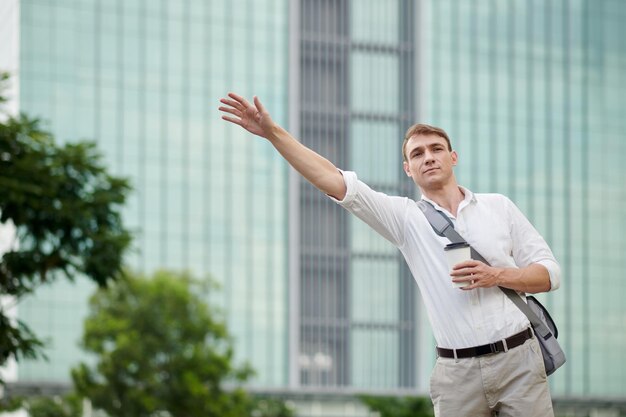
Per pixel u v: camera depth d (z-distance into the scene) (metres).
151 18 94.56
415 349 92.19
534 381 6.41
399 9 98.19
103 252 23.41
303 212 93.81
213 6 96.12
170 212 92.44
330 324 91.81
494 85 100.62
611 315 101.31
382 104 96.44
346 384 90.94
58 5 92.38
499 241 6.61
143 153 92.69
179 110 94.00
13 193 21.98
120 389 53.91
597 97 103.44
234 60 95.69
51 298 87.38
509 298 6.50
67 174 23.31
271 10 97.00
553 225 100.88
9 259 22.69
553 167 101.56
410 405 77.06
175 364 54.91
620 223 102.75
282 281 92.88
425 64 98.25
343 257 93.12
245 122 6.74
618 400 98.81
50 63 91.62
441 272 6.57
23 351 22.22
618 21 104.81
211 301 91.38
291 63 95.69
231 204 93.56
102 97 92.38
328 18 96.94
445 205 6.76
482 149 99.56
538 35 102.50
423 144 6.75
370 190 6.71
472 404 6.52
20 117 23.41
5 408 29.45
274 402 78.81
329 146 94.88
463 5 100.31
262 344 91.44
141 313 55.47
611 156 103.19
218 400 55.81
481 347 6.46
